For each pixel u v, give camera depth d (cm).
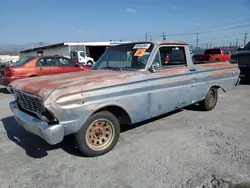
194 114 581
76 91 320
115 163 342
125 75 384
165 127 489
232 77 639
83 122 332
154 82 415
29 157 369
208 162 339
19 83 385
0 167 339
